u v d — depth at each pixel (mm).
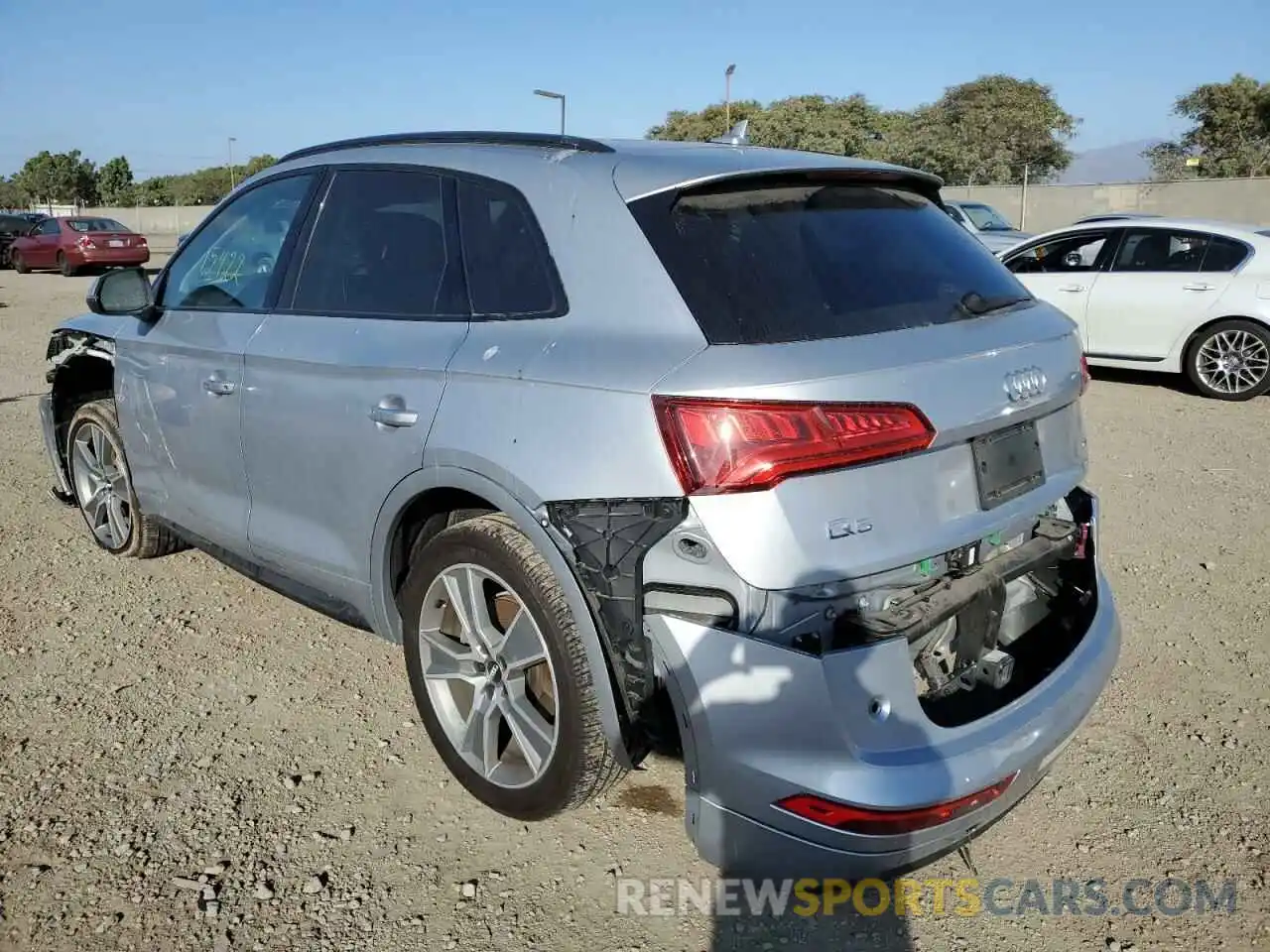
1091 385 9859
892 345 2406
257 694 3688
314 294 3432
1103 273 9719
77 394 4992
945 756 2309
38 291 19812
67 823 2922
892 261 2709
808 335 2365
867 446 2260
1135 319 9484
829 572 2242
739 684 2242
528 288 2760
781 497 2215
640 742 2566
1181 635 4250
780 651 2207
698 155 2801
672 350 2375
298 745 3365
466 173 3039
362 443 3059
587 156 2824
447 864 2805
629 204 2598
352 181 3428
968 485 2512
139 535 4691
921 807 2229
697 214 2570
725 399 2236
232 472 3705
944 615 2410
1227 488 6277
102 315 4570
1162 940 2576
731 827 2342
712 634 2268
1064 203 30812
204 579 4723
